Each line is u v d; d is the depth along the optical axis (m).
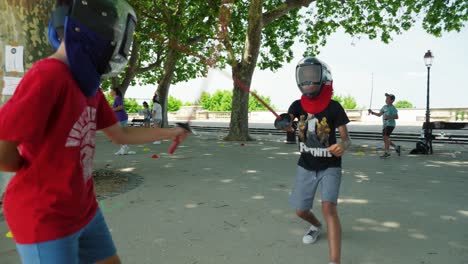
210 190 5.34
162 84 20.12
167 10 14.80
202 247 3.27
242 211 4.31
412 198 4.88
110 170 7.00
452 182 5.89
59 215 1.39
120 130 1.92
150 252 3.17
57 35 1.42
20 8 4.39
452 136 12.22
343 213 4.24
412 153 9.72
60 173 1.39
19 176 1.37
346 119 2.87
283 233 3.61
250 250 3.21
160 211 4.32
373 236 3.53
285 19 15.82
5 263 2.92
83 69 1.38
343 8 16.05
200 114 39.00
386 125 8.84
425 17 13.70
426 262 2.96
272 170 6.99
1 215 4.04
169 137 2.00
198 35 17.47
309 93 2.94
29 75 1.28
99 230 1.71
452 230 3.67
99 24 1.37
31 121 1.22
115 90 8.48
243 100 13.47
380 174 6.61
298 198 3.13
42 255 1.38
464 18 12.58
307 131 3.00
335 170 2.94
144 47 20.67
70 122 1.38
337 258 2.70
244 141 13.31
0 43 4.34
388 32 15.58
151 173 6.68
